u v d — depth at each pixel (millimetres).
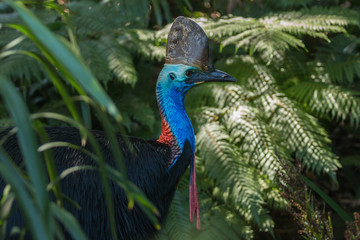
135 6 4113
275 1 4773
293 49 4531
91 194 2521
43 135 1448
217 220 3484
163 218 2828
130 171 2604
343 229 3742
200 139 3773
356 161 3961
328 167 3645
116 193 2561
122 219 2590
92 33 4000
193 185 2941
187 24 2867
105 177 1351
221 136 3744
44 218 1144
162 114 2861
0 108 3943
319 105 3984
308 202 3031
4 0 1445
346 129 4457
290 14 4266
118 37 4207
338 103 3930
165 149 2797
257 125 3811
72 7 4184
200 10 5141
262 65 4395
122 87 4191
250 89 4219
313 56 4809
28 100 4277
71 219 1297
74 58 1093
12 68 3529
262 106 4094
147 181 2635
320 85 4105
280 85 4402
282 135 3885
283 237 3930
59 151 2582
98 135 2740
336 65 4305
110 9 4203
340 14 4176
